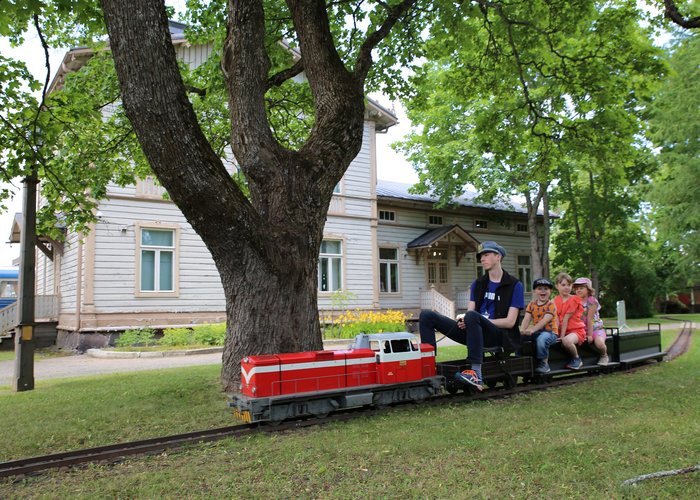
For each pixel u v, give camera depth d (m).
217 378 8.77
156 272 17.77
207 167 6.12
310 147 7.41
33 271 9.19
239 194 6.48
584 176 28.97
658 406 6.00
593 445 4.42
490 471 3.82
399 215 25.86
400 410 6.12
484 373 6.75
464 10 10.26
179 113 5.89
